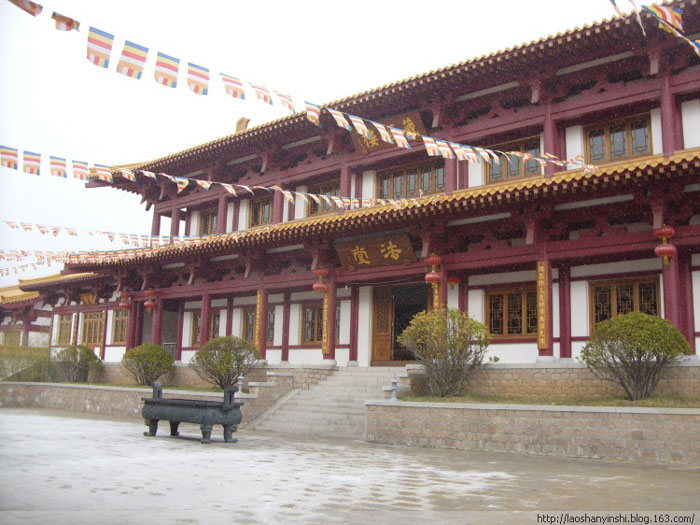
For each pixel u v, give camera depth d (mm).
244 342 29766
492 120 28594
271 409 26719
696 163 19766
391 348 31562
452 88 28656
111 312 43969
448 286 28984
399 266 28375
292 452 17969
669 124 24359
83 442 18469
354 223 27344
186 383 35031
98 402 32750
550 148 26859
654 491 12398
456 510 10320
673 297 21641
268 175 36781
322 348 32719
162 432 22750
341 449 19188
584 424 18422
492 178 29188
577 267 25938
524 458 17875
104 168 20453
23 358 41656
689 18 23031
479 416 20016
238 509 9891
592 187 21969
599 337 20281
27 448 16578
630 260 24812
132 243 28641
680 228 21906
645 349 19188
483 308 27969
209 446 18766
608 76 26422
